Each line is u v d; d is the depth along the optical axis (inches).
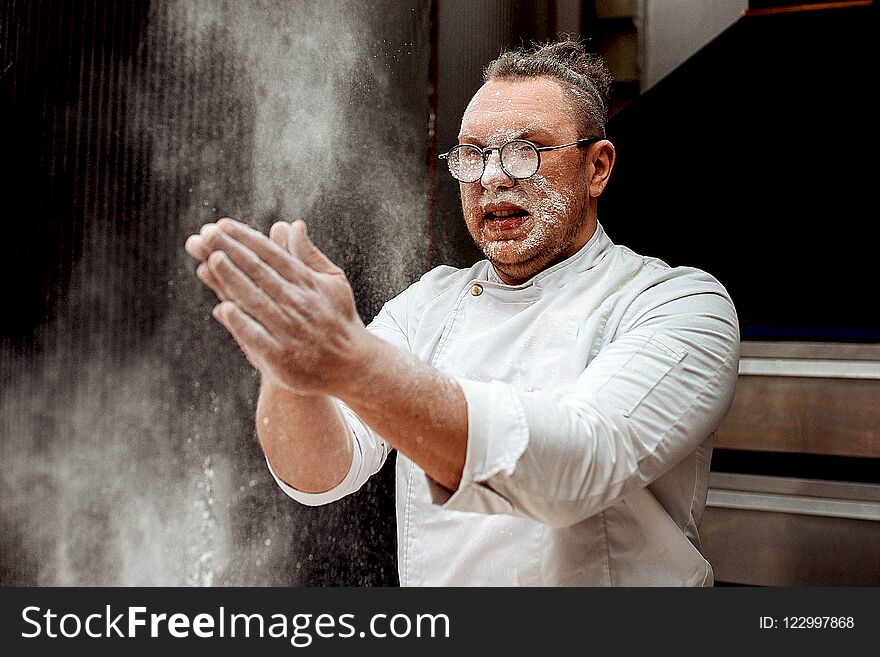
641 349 26.8
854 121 64.9
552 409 23.4
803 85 62.3
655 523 29.4
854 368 51.1
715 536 53.5
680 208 72.4
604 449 23.8
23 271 41.1
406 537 32.6
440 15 55.2
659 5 56.3
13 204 41.0
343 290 21.0
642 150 73.2
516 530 29.5
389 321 37.9
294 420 28.2
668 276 32.1
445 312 36.0
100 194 41.3
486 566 30.0
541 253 32.8
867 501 49.3
